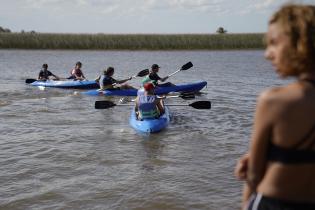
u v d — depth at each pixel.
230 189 6.29
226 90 18.03
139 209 5.61
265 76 24.22
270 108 1.82
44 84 18.73
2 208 5.65
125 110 13.11
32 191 6.25
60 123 11.18
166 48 52.25
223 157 8.00
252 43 53.34
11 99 15.13
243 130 10.37
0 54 42.62
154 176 6.89
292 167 1.81
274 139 1.84
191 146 8.80
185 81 21.70
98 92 16.53
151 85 10.72
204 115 12.30
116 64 32.91
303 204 1.84
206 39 52.66
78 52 48.91
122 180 6.72
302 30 1.79
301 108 1.78
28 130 10.32
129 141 9.22
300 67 1.83
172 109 13.31
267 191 1.89
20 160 7.78
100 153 8.27
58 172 7.12
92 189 6.33
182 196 6.01
